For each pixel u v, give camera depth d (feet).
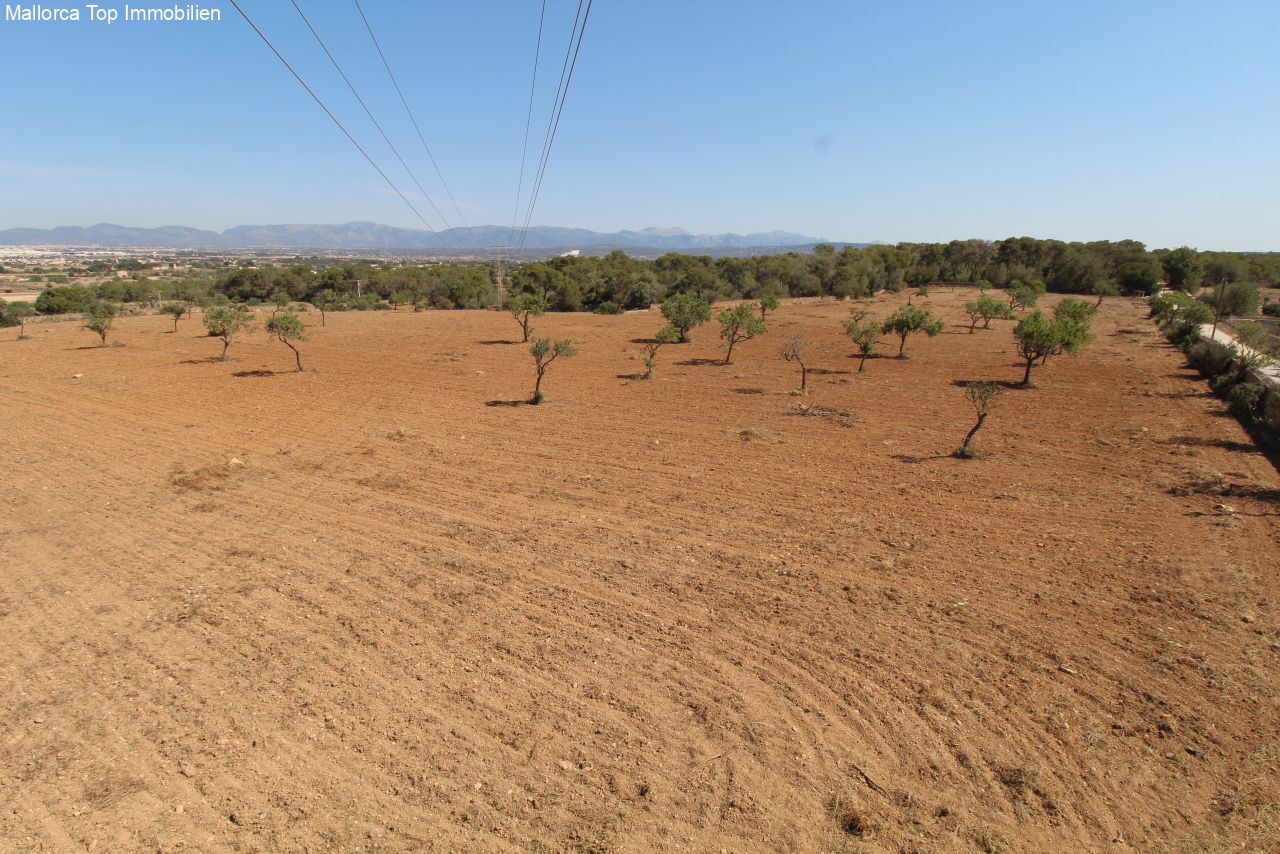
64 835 18.26
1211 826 18.58
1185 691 24.43
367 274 294.87
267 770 20.77
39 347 120.06
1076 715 23.22
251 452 57.98
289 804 19.42
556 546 38.06
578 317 187.32
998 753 21.47
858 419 69.97
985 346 126.41
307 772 20.68
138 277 419.95
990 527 40.34
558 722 23.00
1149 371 98.84
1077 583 32.91
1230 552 36.14
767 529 40.34
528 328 151.23
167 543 38.68
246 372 98.43
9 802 19.51
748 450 58.23
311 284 294.87
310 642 28.14
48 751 21.66
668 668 26.21
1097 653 26.91
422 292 267.39
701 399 80.53
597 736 22.30
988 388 56.39
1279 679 24.95
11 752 21.62
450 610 30.81
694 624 29.50
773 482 49.37
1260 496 45.09
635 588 32.91
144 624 29.68
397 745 21.88
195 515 43.09
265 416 71.46
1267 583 32.50
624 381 92.94
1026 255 299.79
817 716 23.32
